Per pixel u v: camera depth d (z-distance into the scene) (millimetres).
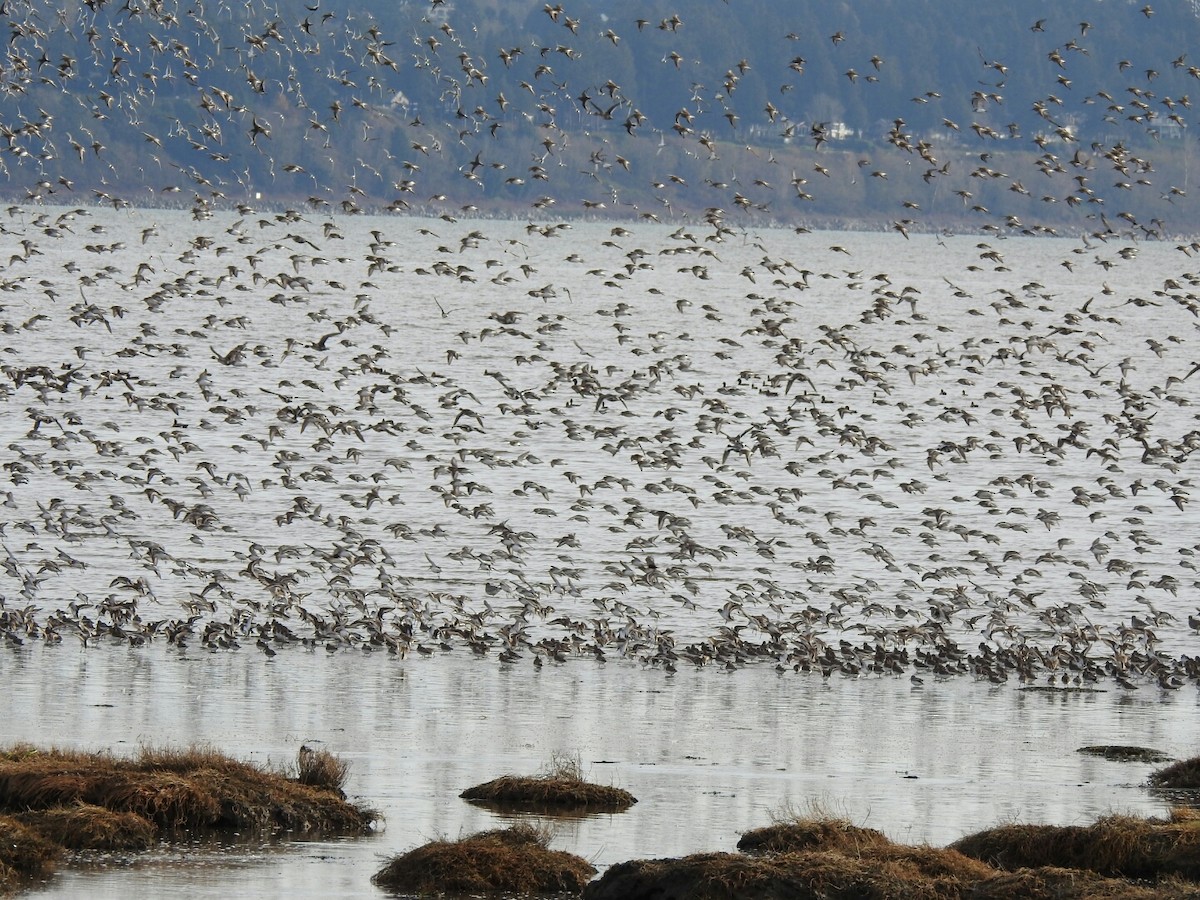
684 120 62406
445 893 28656
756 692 46562
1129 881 28703
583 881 29125
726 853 28453
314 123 68938
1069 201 72000
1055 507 80688
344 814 32312
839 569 65250
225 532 67375
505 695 45062
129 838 30484
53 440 73188
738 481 83938
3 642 49031
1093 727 43562
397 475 82375
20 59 73562
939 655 50812
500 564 63062
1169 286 77125
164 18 72875
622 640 50812
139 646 49375
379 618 51375
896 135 67875
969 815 34312
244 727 40438
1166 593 63125
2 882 28328
